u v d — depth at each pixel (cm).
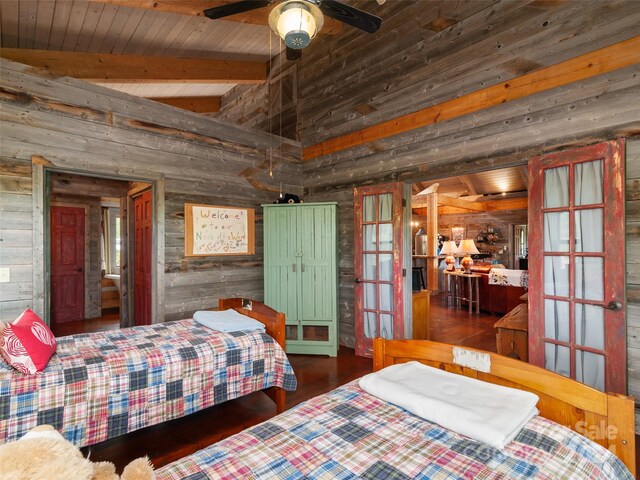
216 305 424
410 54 385
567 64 276
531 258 290
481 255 984
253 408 288
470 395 147
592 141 263
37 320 219
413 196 872
